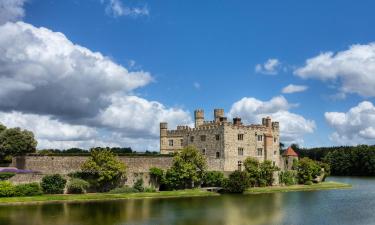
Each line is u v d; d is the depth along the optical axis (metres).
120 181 109.25
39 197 92.62
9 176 95.69
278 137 144.12
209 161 133.12
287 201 95.06
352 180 188.00
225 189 112.75
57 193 99.88
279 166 143.12
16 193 93.75
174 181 113.62
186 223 67.06
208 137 135.25
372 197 104.94
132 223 66.44
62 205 84.38
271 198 100.88
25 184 96.12
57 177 100.62
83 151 150.25
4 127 122.38
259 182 127.69
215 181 119.12
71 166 108.81
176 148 145.88
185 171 113.56
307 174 140.75
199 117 150.62
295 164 144.75
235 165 131.12
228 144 130.12
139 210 78.69
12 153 115.94
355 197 104.81
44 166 106.75
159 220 69.12
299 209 82.94
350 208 85.06
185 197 101.31
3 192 91.81
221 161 129.75
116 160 107.88
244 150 133.88
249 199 98.00
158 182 114.19
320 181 155.50
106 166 105.44
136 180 111.12
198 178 118.12
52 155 108.00
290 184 136.75
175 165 116.38
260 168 128.88
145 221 68.06
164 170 117.44
